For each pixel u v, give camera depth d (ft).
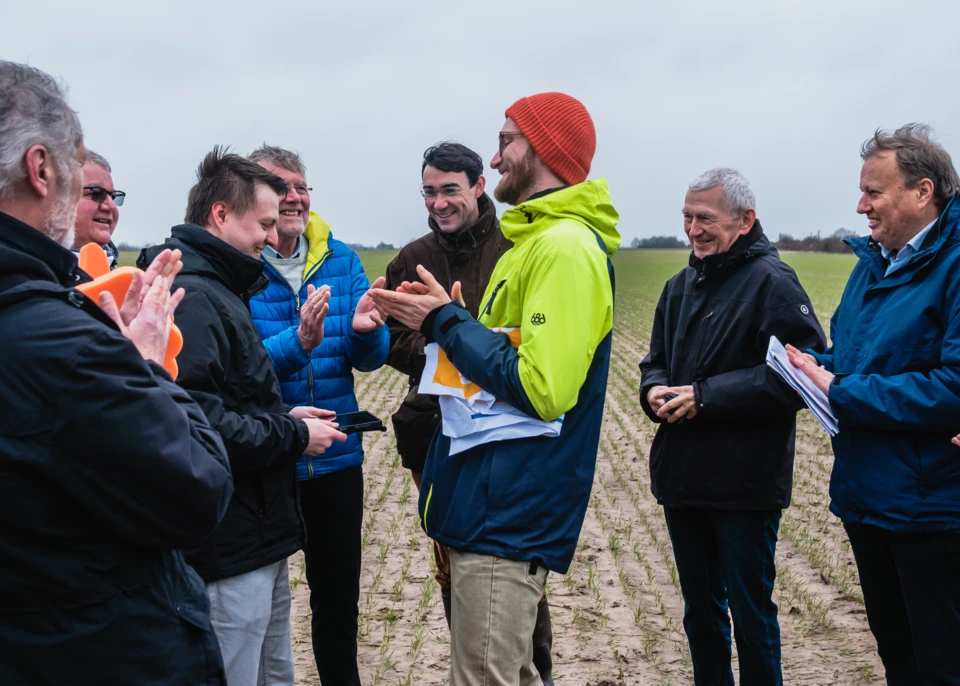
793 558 20.13
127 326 6.48
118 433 5.51
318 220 13.37
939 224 10.28
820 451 32.48
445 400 9.39
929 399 9.77
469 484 9.11
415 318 9.53
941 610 10.23
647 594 17.95
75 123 6.15
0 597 5.50
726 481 11.68
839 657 14.67
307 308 11.59
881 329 10.60
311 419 9.66
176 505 5.84
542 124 9.71
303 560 20.40
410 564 19.95
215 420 8.41
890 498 10.30
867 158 10.82
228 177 9.61
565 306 8.68
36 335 5.45
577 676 14.08
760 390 11.19
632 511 24.56
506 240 14.79
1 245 5.53
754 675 11.82
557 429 9.01
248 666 9.20
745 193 11.85
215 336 8.73
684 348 12.50
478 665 8.92
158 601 6.03
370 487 27.25
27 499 5.45
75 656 5.62
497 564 8.89
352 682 12.34
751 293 11.85
